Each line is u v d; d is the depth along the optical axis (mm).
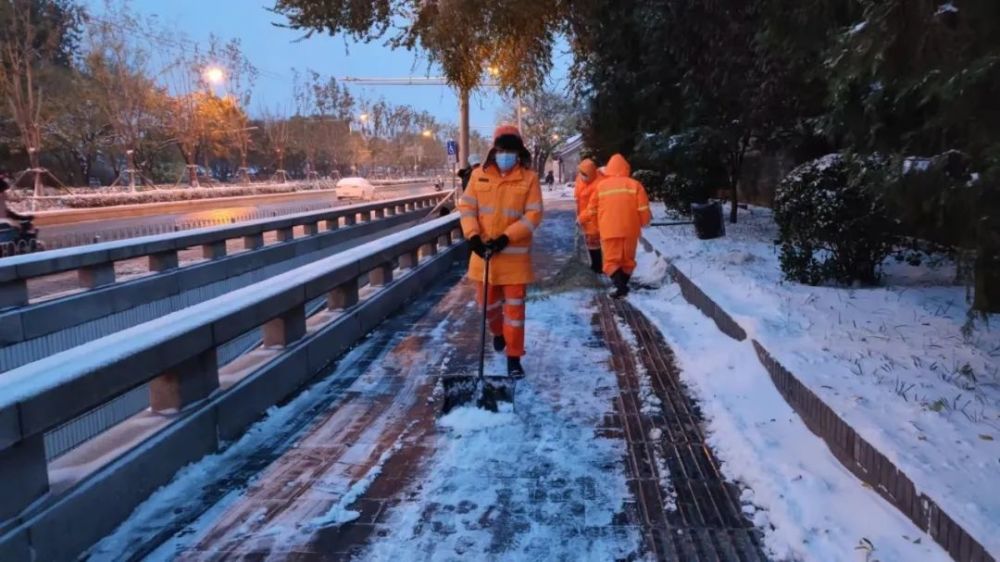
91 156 48281
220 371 5395
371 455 4691
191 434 4473
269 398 5531
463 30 11984
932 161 3787
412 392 5977
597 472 4402
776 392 5418
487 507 3967
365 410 5551
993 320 6355
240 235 14734
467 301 10148
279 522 3820
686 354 6828
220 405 4812
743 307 7258
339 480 4320
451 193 25031
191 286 12398
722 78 10773
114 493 3734
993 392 4578
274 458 4656
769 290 7852
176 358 4340
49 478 3523
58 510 3326
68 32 42125
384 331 8203
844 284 8195
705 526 3742
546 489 4180
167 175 63625
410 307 9695
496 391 5301
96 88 42281
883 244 7992
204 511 3943
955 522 3078
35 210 30500
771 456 4379
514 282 6074
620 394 5840
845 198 7816
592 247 11539
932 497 3275
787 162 18906
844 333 6074
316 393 5969
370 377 6406
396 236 10367
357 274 7914
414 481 4301
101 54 41094
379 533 3703
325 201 44656
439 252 13109
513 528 3740
